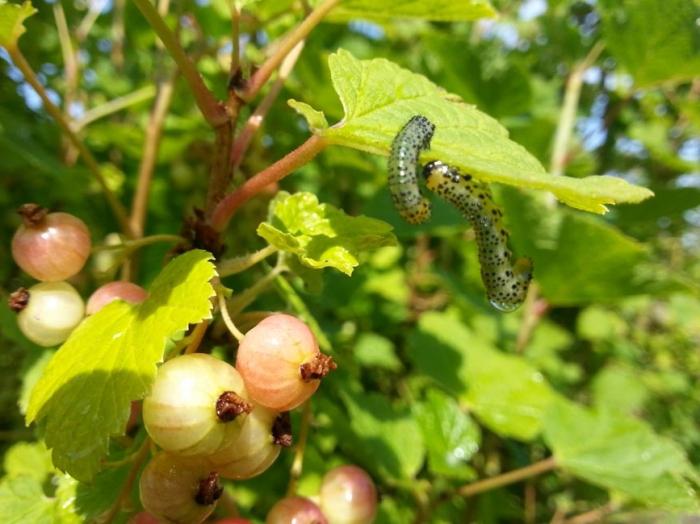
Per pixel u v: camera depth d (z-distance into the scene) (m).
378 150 0.06
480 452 0.17
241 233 0.12
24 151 0.12
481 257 0.08
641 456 0.12
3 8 0.07
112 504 0.07
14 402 0.13
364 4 0.09
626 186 0.06
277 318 0.06
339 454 0.13
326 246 0.07
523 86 0.18
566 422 0.13
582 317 0.28
